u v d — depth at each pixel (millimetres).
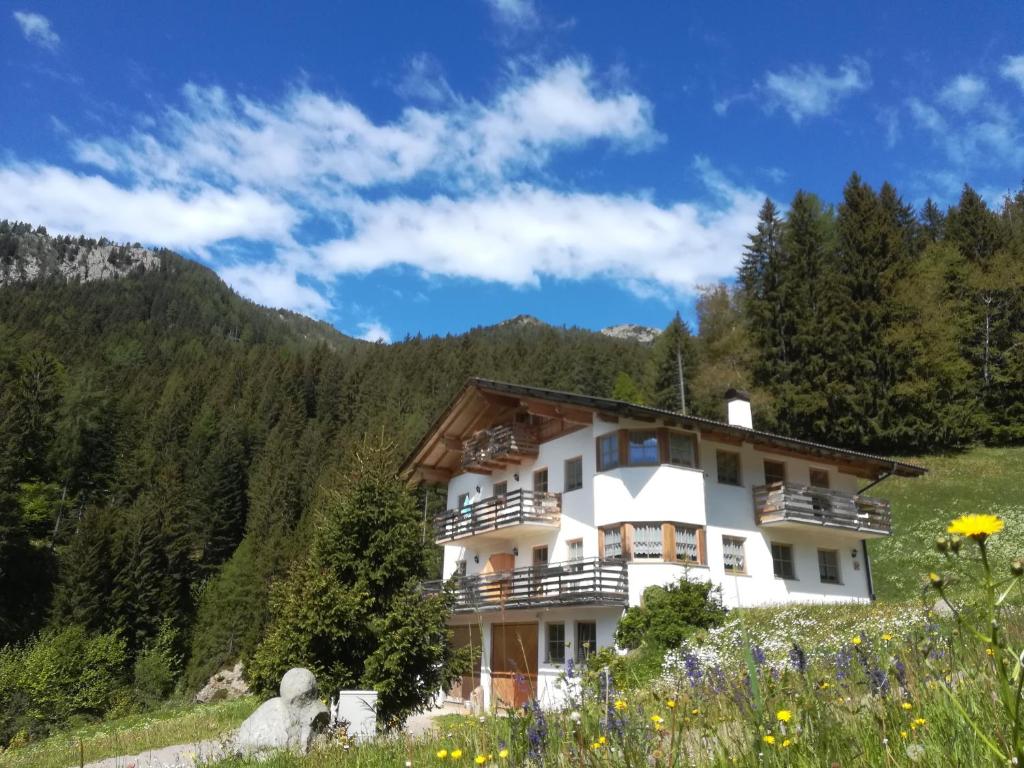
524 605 25672
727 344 60500
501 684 27047
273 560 54406
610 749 3516
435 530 32375
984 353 54062
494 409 32438
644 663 19422
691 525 25578
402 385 104250
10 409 67000
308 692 11188
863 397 51875
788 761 2904
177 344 156375
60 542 62875
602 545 26219
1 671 37719
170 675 48406
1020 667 1879
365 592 16031
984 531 1823
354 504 16922
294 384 113750
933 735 2822
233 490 78938
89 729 30094
